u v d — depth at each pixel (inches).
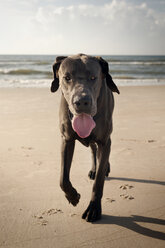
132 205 133.6
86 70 118.8
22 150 212.8
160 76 1080.2
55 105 404.5
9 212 127.6
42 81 821.2
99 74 123.8
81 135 111.6
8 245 104.3
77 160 194.4
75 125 112.0
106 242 105.7
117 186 154.5
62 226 116.6
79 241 106.4
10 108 378.9
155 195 143.2
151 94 529.0
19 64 1958.7
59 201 138.4
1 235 110.5
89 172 168.7
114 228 115.0
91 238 108.3
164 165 181.8
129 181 160.7
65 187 122.8
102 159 128.4
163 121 301.1
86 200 139.7
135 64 2080.5
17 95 510.0
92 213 121.5
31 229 114.4
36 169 177.3
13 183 157.5
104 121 127.9
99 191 125.0
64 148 130.8
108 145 131.7
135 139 237.9
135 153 204.2
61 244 104.7
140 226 116.2
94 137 128.3
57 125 289.3
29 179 162.7
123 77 1003.9
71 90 117.6
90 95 111.7
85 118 112.7
